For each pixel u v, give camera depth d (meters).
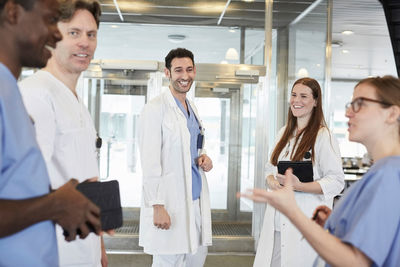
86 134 1.68
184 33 5.28
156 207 2.65
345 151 16.03
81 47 1.64
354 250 1.10
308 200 2.52
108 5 5.20
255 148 5.23
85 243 1.63
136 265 4.36
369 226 1.08
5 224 0.81
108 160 5.09
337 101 16.28
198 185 2.89
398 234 1.10
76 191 0.91
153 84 5.05
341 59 12.42
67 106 1.61
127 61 5.00
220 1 5.34
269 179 2.78
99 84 5.06
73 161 1.60
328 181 2.49
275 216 2.69
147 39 5.23
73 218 0.88
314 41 5.51
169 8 5.28
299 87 2.64
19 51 0.91
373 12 7.54
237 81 5.17
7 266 0.86
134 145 5.11
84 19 1.63
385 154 1.23
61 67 1.66
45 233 0.89
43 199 0.86
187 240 2.72
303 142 2.62
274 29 5.43
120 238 4.90
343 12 7.59
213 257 4.75
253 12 5.37
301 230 1.13
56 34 0.97
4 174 0.84
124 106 5.08
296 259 2.54
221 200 5.19
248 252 5.00
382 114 1.23
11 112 0.84
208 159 2.89
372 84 1.26
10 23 0.88
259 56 5.34
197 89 5.15
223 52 5.31
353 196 1.20
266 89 5.23
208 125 5.18
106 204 1.15
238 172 5.21
